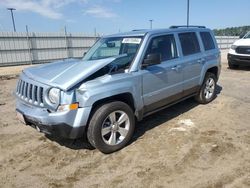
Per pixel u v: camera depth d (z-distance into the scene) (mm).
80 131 3666
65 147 4270
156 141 4367
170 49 5074
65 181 3346
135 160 3783
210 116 5504
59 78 3762
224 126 4918
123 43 4785
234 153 3865
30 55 21578
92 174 3480
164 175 3371
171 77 4945
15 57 20844
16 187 3244
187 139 4391
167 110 5969
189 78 5512
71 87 3564
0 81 11953
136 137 4555
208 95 6406
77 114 3613
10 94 8594
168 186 3145
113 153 4023
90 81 3744
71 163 3773
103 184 3250
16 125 5398
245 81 9305
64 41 23125
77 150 4156
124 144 4160
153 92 4590
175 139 4410
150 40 4598
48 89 3660
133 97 4195
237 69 12438
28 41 21203
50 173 3537
